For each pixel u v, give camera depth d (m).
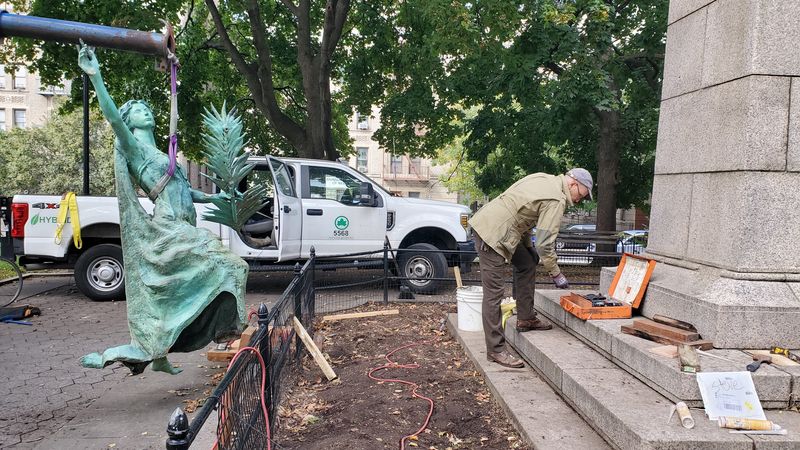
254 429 2.85
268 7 15.05
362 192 9.26
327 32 12.01
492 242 4.25
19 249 8.40
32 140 27.52
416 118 14.75
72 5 11.62
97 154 27.33
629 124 13.73
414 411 3.88
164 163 4.25
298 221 8.68
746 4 3.53
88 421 3.97
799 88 3.46
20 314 7.30
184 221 4.23
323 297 9.09
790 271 3.45
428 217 9.52
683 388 2.95
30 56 12.54
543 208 4.18
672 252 4.26
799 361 3.10
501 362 4.49
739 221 3.46
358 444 3.36
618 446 2.86
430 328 6.68
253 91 12.85
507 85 12.59
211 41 14.74
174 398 4.46
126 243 4.07
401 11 14.14
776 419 2.84
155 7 12.60
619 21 13.45
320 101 12.46
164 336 3.98
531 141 15.42
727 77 3.69
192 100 14.70
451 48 11.19
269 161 8.33
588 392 3.24
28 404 4.32
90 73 3.80
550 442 3.05
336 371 4.99
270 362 3.38
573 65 10.88
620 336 3.73
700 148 3.96
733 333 3.29
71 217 8.36
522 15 10.73
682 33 4.28
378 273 11.52
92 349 5.91
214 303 4.20
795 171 3.46
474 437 3.45
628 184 16.09
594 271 10.26
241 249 8.69
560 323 4.82
